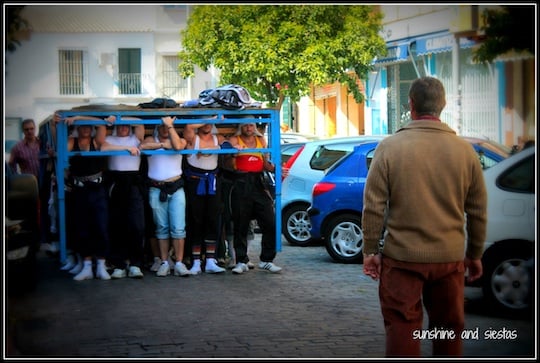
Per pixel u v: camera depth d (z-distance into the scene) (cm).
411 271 523
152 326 798
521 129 1469
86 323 813
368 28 2127
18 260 962
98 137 1049
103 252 1064
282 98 2228
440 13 1816
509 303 805
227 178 1100
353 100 2698
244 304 901
